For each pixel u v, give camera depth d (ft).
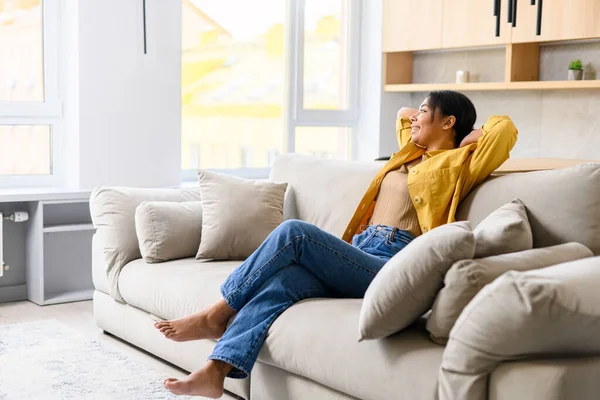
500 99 16.99
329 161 11.71
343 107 18.75
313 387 8.03
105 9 14.76
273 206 11.31
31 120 14.99
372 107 18.45
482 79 17.13
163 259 11.13
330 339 7.63
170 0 15.49
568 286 5.77
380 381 7.05
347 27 18.63
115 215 11.60
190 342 9.86
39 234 14.10
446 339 6.86
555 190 8.24
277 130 17.99
